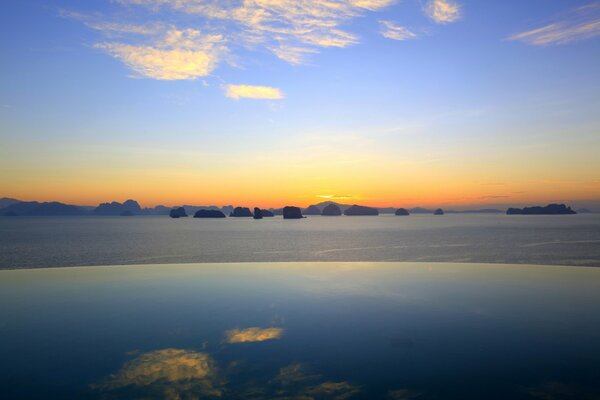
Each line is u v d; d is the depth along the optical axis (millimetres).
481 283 6340
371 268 8047
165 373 2865
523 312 4492
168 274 7316
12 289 5941
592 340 3527
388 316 4359
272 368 2955
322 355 3221
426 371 2883
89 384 2682
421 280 6633
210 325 4059
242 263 8781
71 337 3678
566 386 2635
